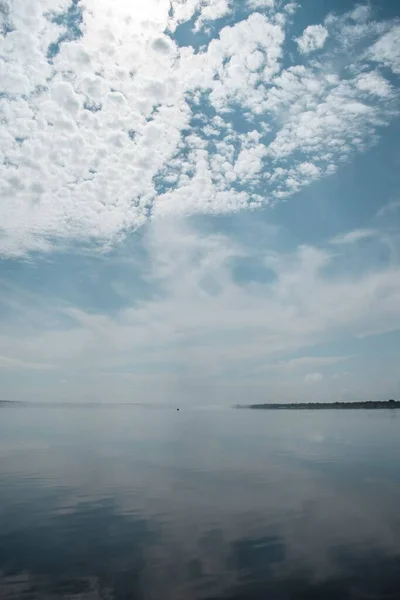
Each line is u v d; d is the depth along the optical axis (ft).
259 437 143.23
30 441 123.65
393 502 50.49
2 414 319.27
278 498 52.54
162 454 94.53
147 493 55.11
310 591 27.68
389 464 80.23
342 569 31.07
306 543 36.40
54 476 66.90
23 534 38.58
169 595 27.09
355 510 46.88
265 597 26.96
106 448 106.52
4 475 67.77
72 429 176.76
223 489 57.52
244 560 32.73
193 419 293.02
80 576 29.81
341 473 70.03
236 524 41.78
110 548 35.14
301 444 118.73
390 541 36.96
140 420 268.00
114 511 46.37
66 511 46.21
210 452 98.89
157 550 34.71
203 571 30.66
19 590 27.76
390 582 29.04
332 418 308.40
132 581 29.09
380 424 224.12
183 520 43.06
